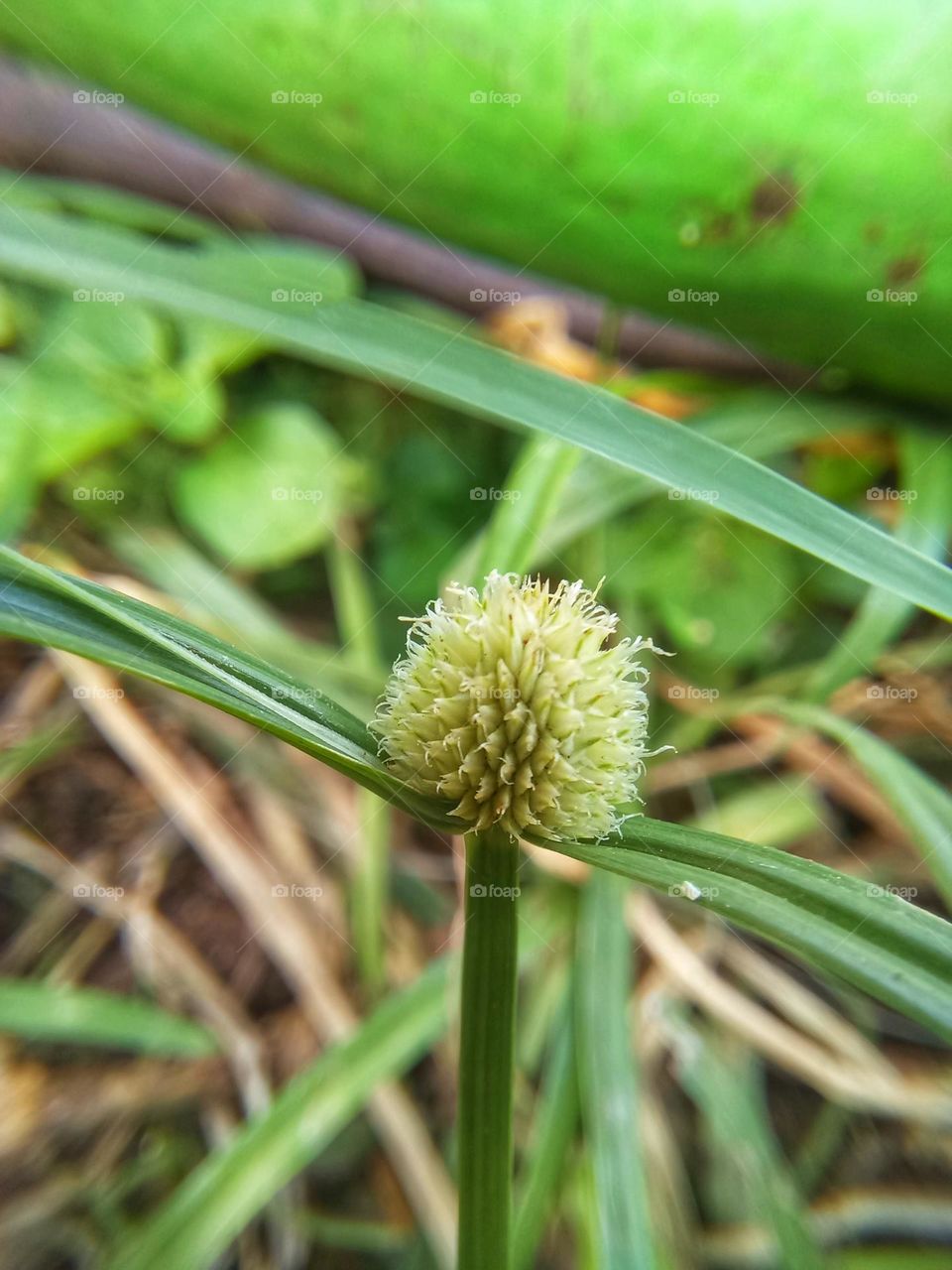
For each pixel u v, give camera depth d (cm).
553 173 5
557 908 5
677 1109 5
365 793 5
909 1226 5
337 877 5
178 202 6
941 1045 5
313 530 6
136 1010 5
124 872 5
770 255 5
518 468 5
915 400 6
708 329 5
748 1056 5
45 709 6
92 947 5
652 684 6
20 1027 5
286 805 6
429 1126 5
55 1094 5
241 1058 5
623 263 5
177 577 6
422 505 6
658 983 5
